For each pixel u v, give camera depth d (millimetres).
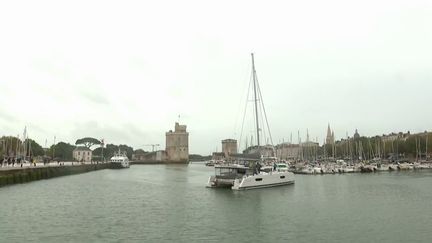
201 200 53500
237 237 31641
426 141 161375
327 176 102438
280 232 33219
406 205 47281
